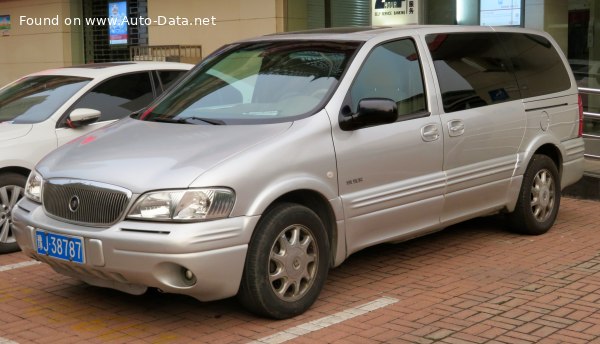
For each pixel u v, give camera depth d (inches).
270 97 222.1
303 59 232.7
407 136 229.8
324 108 211.8
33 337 194.5
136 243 180.9
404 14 498.0
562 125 295.7
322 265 207.8
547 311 204.8
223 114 221.8
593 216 322.7
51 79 318.7
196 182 183.2
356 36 236.5
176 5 586.2
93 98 302.4
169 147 200.7
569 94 301.6
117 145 209.9
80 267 193.2
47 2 694.5
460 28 264.5
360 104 212.1
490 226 303.4
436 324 197.0
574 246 273.1
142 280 184.2
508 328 193.0
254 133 203.3
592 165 374.6
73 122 286.2
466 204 254.7
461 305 211.3
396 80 233.8
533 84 285.1
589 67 457.4
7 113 302.8
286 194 201.6
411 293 223.0
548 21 467.8
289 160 198.2
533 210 285.4
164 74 328.2
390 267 250.1
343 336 189.9
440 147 240.5
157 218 182.1
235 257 186.1
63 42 687.7
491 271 243.4
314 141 205.3
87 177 195.0
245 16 541.0
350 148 213.6
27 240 206.1
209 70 248.7
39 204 208.7
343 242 214.2
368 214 219.1
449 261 255.9
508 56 279.1
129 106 310.7
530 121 278.2
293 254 200.2
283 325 198.2
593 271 241.8
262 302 194.2
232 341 188.2
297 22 531.2
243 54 248.7
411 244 278.2
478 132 254.5
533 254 262.8
